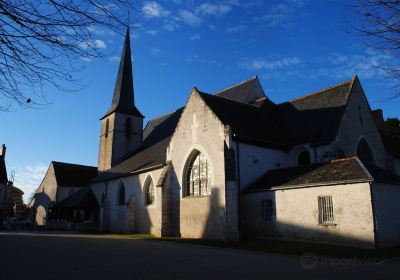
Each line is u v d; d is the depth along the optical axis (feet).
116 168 118.73
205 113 77.30
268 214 68.28
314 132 78.13
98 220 118.11
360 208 54.54
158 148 103.71
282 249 52.31
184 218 78.69
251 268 35.78
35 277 29.63
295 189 63.72
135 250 51.21
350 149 76.54
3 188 146.30
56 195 161.48
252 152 75.66
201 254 47.62
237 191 69.82
